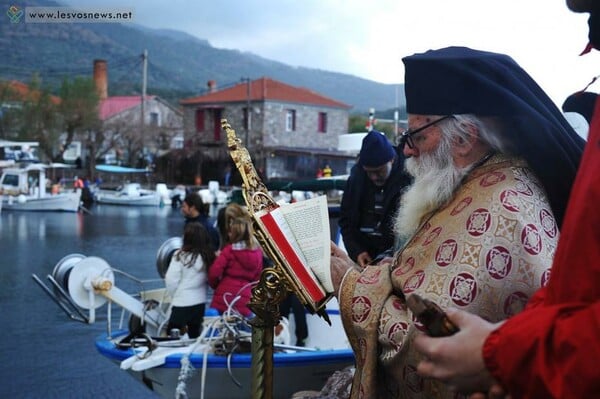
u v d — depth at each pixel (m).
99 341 5.93
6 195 38.53
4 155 52.44
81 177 57.12
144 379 5.55
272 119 56.09
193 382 5.30
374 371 2.21
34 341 9.63
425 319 1.53
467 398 2.03
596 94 1.95
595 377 1.23
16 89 57.91
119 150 61.00
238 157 2.39
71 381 7.91
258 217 2.27
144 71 62.53
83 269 6.62
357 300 2.26
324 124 59.03
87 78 58.53
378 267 2.33
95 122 57.16
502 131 2.18
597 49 1.71
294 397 3.91
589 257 1.36
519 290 2.04
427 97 2.20
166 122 66.00
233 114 57.25
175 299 6.52
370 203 4.69
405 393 2.16
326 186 7.56
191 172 57.72
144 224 31.52
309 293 2.26
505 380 1.35
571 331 1.27
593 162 1.41
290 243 2.28
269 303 2.46
